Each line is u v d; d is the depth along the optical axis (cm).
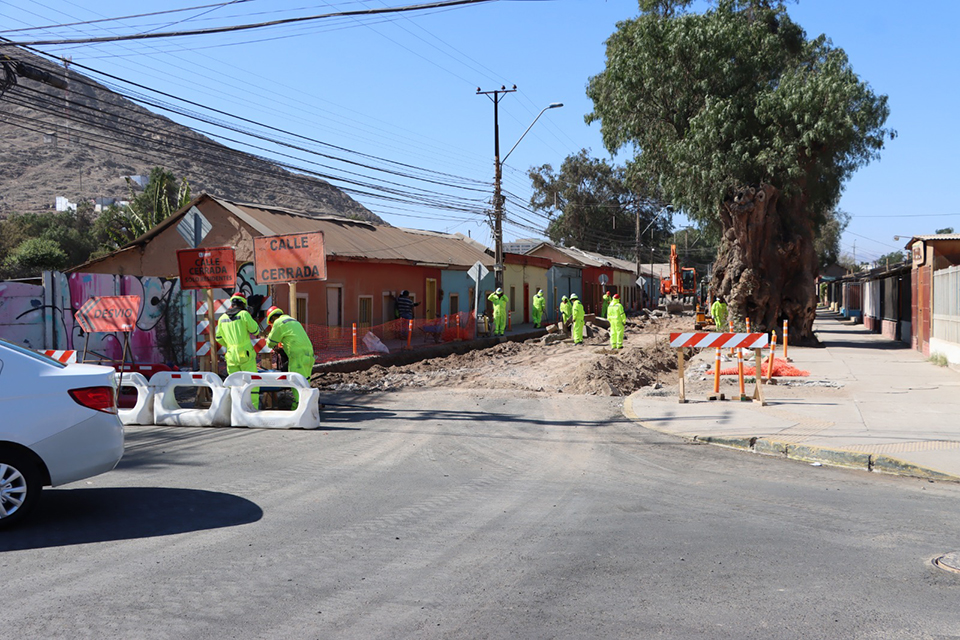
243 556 529
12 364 604
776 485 775
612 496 717
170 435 1061
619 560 522
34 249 4966
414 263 3120
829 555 534
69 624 408
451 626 408
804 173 2706
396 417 1226
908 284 2886
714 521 627
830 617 421
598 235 8325
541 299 4112
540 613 427
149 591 459
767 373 1722
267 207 2734
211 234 2527
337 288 2667
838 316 6412
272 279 1368
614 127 3172
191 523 614
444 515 642
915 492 746
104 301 1188
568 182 8112
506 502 689
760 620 416
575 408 1333
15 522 594
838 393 1448
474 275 2983
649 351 2184
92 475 622
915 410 1227
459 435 1062
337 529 598
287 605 437
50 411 602
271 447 968
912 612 428
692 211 3066
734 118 2762
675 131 3030
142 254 2653
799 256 2828
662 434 1084
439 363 2173
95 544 555
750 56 2836
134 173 17300
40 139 18450
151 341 1825
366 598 449
